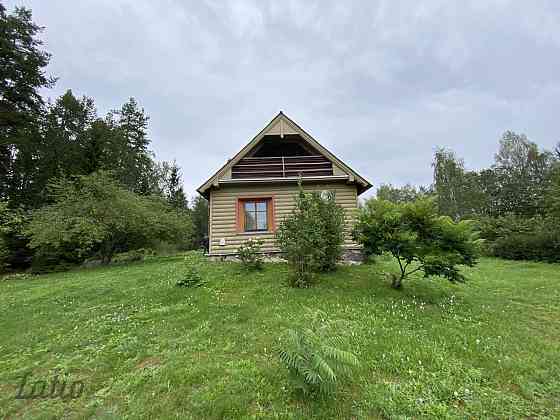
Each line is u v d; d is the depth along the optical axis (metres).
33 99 27.36
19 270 21.39
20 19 25.70
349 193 15.11
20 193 26.91
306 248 10.23
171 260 19.33
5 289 12.93
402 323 6.79
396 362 4.98
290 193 15.16
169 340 6.26
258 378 4.56
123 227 18.59
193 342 6.07
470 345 5.69
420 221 8.98
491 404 4.01
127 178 35.56
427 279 11.56
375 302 8.25
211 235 14.74
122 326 7.26
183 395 4.31
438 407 3.89
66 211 17.89
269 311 7.54
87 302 9.61
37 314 8.77
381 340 5.79
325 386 3.97
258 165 15.53
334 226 11.80
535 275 13.62
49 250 19.28
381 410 3.84
